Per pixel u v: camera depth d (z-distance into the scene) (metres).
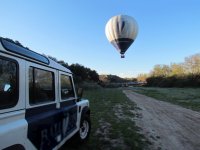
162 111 14.95
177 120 11.30
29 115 3.51
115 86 98.81
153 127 9.39
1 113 2.90
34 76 3.74
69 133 5.05
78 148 5.93
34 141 3.46
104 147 6.25
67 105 5.14
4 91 2.99
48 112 4.11
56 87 4.59
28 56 3.56
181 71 90.25
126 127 8.97
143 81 132.62
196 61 86.44
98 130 8.19
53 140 4.14
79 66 63.44
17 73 3.27
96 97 26.47
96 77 81.31
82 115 6.00
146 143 6.86
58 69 4.75
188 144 6.95
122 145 6.50
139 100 24.48
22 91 3.34
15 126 3.06
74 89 5.70
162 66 109.88
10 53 3.13
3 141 2.79
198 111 15.02
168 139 7.46
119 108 15.86
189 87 74.88
